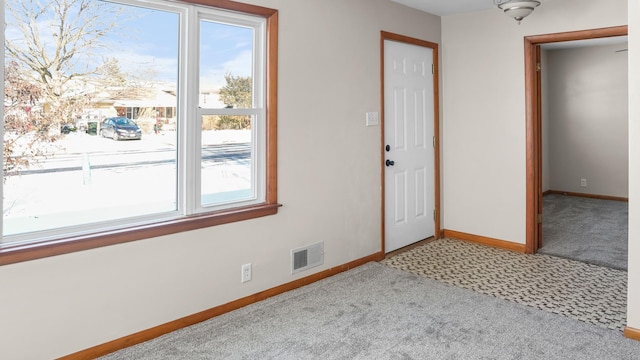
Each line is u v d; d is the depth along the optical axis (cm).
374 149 371
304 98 308
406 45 404
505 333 244
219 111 267
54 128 207
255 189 291
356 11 346
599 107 667
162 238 239
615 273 345
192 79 250
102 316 219
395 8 383
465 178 441
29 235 201
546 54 708
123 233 222
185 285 251
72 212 215
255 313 270
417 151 423
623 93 642
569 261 376
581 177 695
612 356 219
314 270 325
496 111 413
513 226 410
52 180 208
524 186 400
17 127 196
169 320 245
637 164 233
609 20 346
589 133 680
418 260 380
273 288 298
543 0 373
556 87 708
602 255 391
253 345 231
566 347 228
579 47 673
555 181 725
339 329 249
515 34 396
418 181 428
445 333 244
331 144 332
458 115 441
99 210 223
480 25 417
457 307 279
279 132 294
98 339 218
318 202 325
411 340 236
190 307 254
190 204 255
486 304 284
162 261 240
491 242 425
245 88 281
